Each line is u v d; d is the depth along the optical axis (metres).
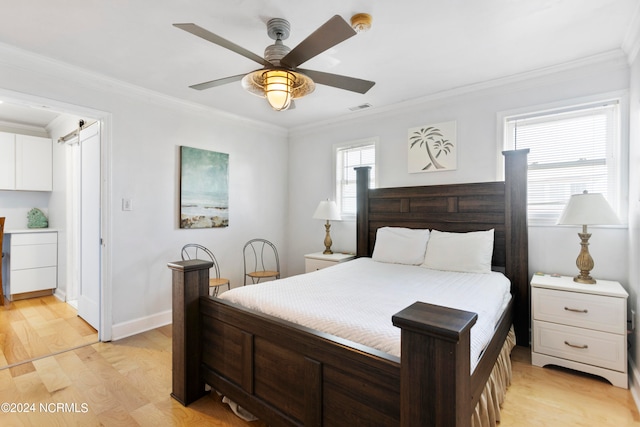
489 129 3.05
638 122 2.10
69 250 4.15
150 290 3.20
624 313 2.10
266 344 1.64
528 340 2.77
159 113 3.28
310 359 1.43
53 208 4.57
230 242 3.98
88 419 1.82
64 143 4.16
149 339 2.94
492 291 2.14
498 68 2.69
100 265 2.92
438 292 2.07
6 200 4.40
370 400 1.23
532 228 2.84
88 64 2.59
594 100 2.56
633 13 1.94
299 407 1.49
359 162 4.04
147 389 2.12
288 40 2.21
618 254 2.47
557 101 2.72
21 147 4.28
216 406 1.94
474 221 3.06
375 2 1.82
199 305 2.01
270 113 3.92
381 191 3.66
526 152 2.77
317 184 4.41
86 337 2.98
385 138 3.75
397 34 2.16
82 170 3.33
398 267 2.99
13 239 4.04
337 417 1.34
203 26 2.04
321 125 4.31
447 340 0.96
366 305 1.77
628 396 2.01
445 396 0.98
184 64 2.60
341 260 3.63
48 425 1.77
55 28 2.07
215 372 1.93
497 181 2.96
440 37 2.20
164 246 3.32
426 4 1.84
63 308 3.84
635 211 2.17
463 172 3.20
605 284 2.34
